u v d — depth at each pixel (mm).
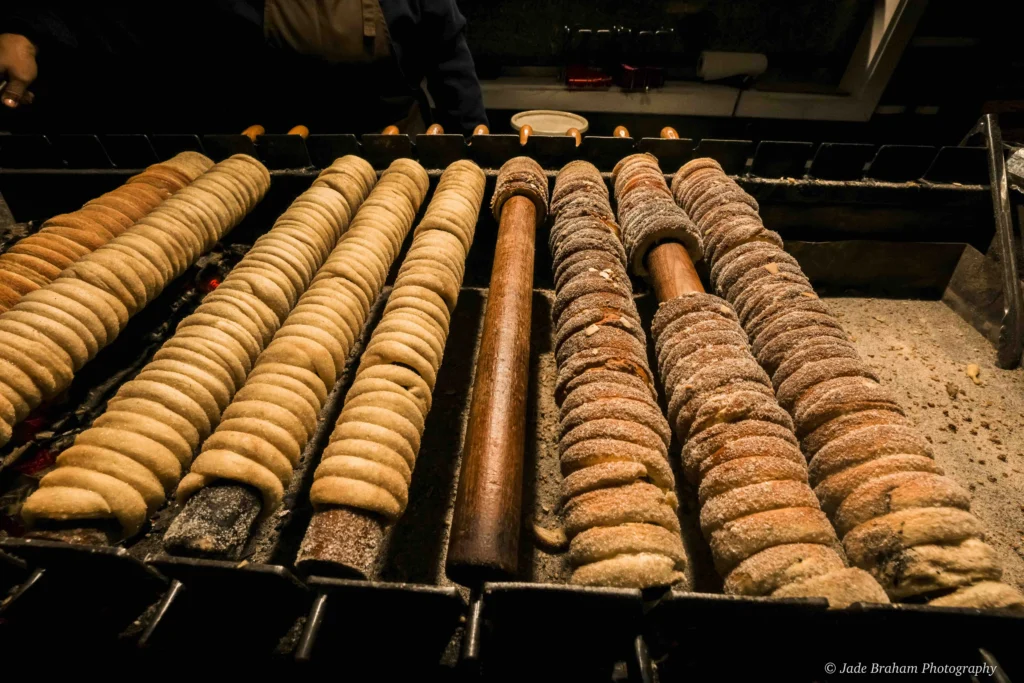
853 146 2836
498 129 5219
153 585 1346
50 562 1240
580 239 2158
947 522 1222
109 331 1800
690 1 4508
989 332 2871
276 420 1453
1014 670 1200
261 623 1306
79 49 3172
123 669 1435
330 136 2895
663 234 2227
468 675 1174
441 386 2447
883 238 3076
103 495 1287
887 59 4188
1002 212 2695
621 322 1800
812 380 1649
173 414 1463
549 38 4820
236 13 3064
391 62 3307
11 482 1922
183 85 3645
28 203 3141
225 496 1308
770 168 2926
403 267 2023
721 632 1221
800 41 4668
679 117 4824
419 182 2604
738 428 1479
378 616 1221
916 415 2432
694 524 1869
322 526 1265
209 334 1668
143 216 2293
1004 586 1168
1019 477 2137
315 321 1741
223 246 3164
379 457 1379
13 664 1383
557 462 2074
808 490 1362
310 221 2219
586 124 3619
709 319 1823
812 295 1967
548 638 1241
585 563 1259
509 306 1786
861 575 1158
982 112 4520
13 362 1519
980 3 4047
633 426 1464
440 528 1880
